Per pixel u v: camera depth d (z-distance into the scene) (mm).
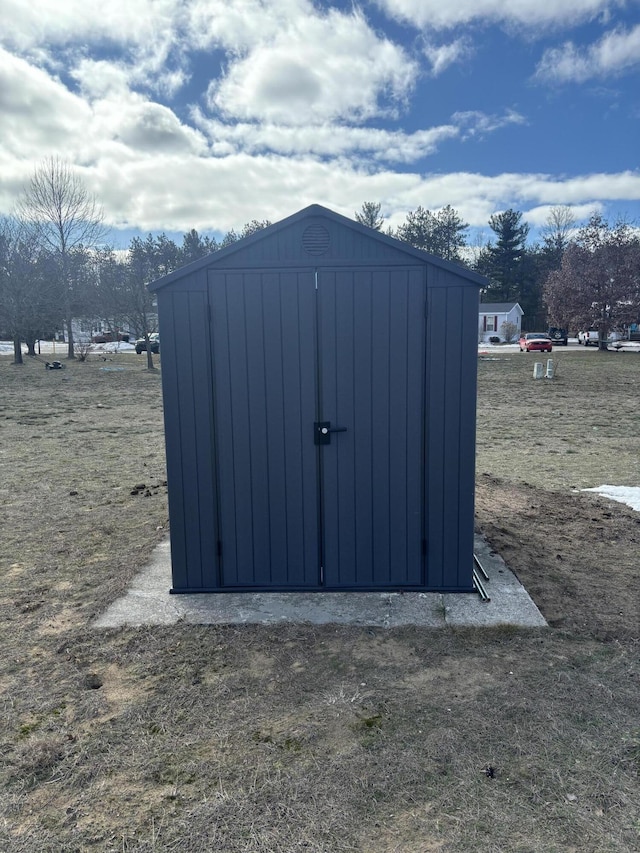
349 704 2770
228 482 3883
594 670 3041
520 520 5441
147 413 13891
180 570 3971
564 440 10125
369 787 2262
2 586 4199
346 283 3699
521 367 26359
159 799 2223
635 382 20406
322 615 3629
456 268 3629
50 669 3119
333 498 3877
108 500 6410
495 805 2172
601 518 5523
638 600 3834
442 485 3832
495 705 2748
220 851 1988
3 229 29141
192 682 2973
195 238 55688
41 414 13641
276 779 2307
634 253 36094
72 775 2354
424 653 3209
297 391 3793
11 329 29078
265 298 3730
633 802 2184
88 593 4066
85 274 33781
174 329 3760
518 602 3768
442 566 3900
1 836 2064
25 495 6633
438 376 3742
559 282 39219
